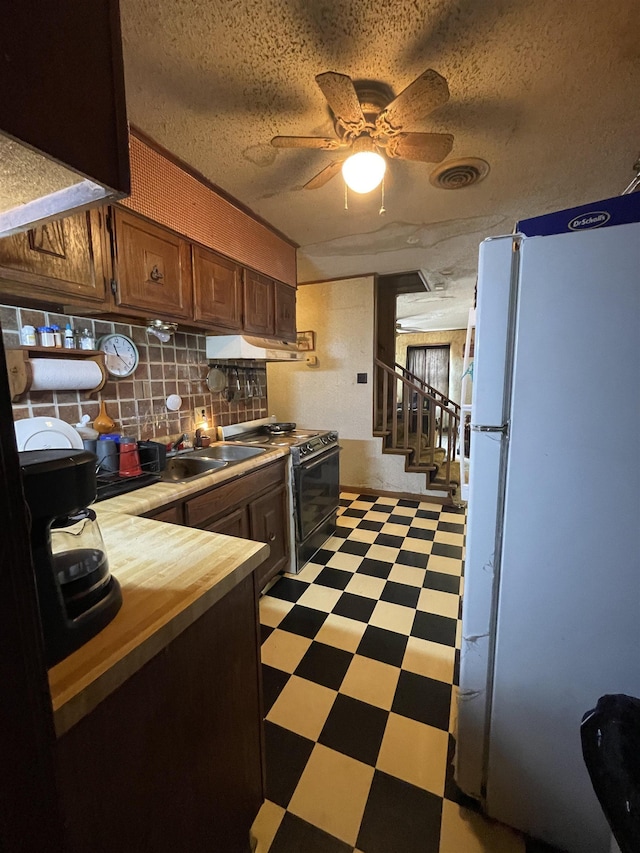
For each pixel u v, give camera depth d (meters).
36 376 1.39
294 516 2.38
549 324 0.83
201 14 1.02
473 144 1.64
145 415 1.98
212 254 2.00
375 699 1.45
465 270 3.57
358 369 3.89
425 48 1.16
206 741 0.80
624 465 0.81
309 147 1.45
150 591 0.75
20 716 0.38
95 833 0.56
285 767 1.20
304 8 1.02
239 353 2.25
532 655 0.93
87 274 1.37
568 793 0.93
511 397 0.89
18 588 0.38
